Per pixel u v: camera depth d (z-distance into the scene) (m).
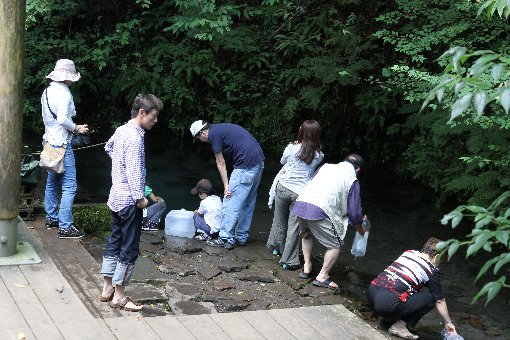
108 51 13.03
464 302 6.17
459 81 2.03
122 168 4.30
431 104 6.60
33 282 4.57
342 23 12.70
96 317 4.29
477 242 2.02
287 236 5.99
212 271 5.75
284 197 6.15
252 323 4.38
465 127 8.20
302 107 12.70
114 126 13.59
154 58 13.42
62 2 13.32
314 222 5.50
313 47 12.80
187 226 6.72
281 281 5.80
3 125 4.71
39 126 12.78
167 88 13.26
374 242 7.86
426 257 4.99
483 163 7.41
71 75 5.70
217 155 6.35
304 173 6.10
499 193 8.16
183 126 13.27
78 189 9.04
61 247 5.74
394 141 11.94
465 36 8.43
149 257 5.99
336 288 5.70
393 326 5.01
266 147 12.86
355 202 5.55
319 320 4.54
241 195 6.42
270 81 13.20
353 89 12.21
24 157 6.46
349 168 5.64
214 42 13.05
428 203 10.05
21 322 3.95
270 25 13.70
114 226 4.50
